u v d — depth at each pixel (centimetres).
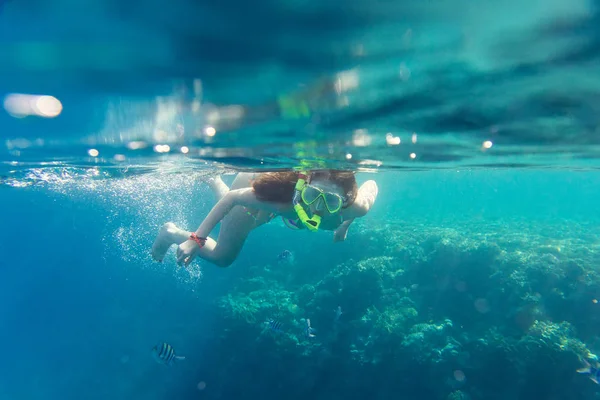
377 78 290
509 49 241
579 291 1270
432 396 1105
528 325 1198
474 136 529
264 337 1427
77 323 2445
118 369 1959
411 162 841
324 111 385
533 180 4575
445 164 927
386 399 1167
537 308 1220
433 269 1538
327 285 1586
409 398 1140
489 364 1091
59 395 1955
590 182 4878
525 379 1037
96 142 543
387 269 1580
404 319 1319
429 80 298
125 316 2286
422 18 201
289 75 283
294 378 1333
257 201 468
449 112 394
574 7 187
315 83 303
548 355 1030
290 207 462
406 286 1530
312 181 406
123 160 753
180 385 1650
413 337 1198
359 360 1251
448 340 1193
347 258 1994
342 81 297
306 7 189
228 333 1548
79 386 1962
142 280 2536
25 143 549
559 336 1072
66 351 2227
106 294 2667
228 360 1509
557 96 343
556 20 201
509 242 1705
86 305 2636
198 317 1981
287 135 500
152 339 2022
